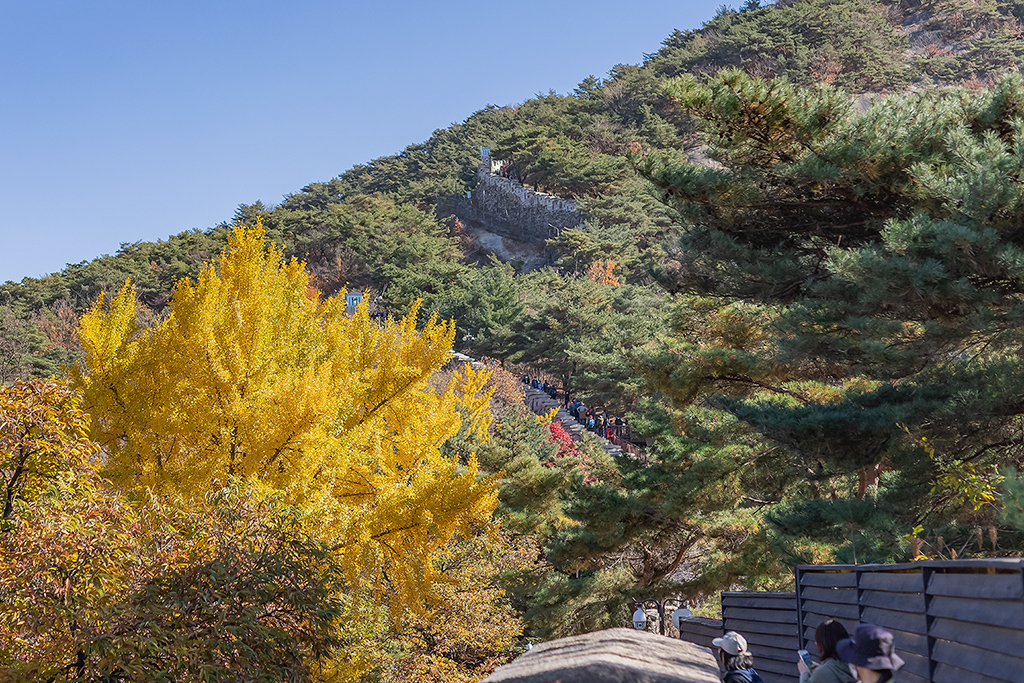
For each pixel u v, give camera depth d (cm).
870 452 1385
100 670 812
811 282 1603
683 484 2016
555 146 11800
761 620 1040
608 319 6788
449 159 17212
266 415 1341
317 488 1383
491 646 2267
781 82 1438
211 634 846
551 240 9188
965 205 1245
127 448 1411
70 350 7706
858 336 1453
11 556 795
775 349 1684
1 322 7388
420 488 1510
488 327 7325
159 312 10556
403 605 1562
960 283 1241
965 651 445
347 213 12175
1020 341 1316
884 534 1295
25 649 796
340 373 1591
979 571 421
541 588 2348
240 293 1512
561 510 2452
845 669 465
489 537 2266
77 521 839
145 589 829
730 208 1577
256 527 950
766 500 2119
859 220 1612
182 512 974
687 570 2711
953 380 1399
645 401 2342
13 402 862
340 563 1412
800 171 1446
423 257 10356
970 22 14688
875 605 627
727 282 1728
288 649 916
